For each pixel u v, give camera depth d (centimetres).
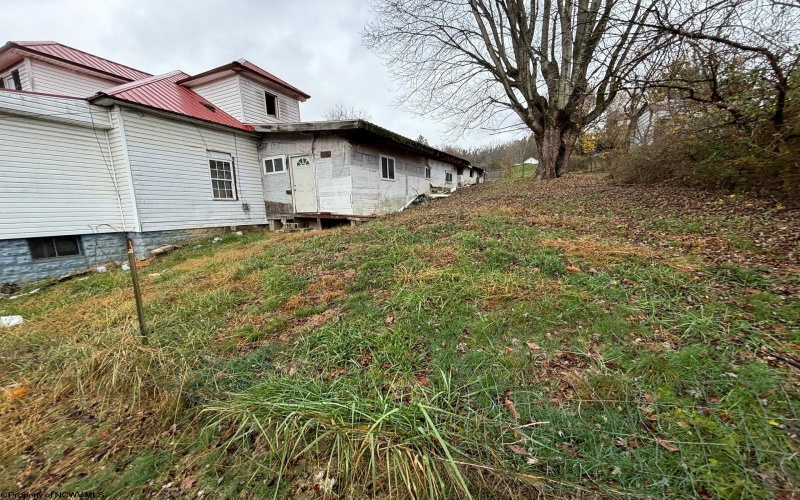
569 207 693
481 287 324
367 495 149
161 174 837
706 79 539
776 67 473
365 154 1025
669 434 161
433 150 1373
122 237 808
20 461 190
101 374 264
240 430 190
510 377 210
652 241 425
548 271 352
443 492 140
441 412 183
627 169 946
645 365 207
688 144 715
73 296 538
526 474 146
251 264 526
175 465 178
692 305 268
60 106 686
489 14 1262
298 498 152
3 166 636
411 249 468
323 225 1060
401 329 274
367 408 186
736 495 131
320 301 358
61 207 710
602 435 164
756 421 161
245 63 1118
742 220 464
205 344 297
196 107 976
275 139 1060
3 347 332
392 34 1308
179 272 588
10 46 917
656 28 504
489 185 1606
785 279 290
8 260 650
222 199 988
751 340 216
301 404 190
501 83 1354
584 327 253
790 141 510
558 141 1347
